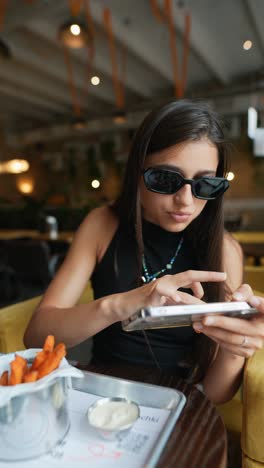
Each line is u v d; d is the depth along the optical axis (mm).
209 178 740
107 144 11445
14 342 1244
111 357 939
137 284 928
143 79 8188
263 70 7555
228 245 1006
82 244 961
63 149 12742
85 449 479
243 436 790
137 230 871
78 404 591
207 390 815
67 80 7875
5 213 8023
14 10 4602
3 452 453
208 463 463
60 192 12703
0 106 10234
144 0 4531
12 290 4066
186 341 934
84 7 4387
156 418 555
